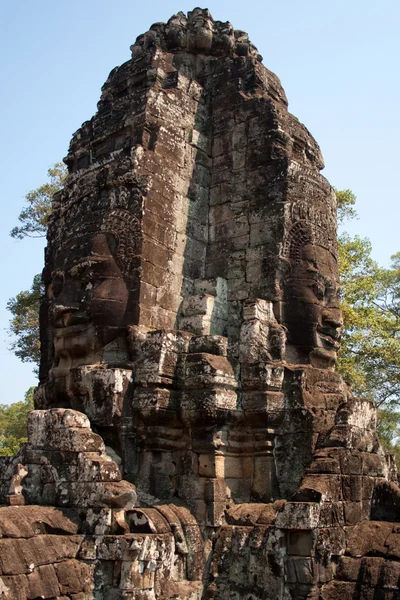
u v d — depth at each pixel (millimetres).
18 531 6273
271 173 9586
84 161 10438
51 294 10078
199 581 7289
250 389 8336
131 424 8117
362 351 18922
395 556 6539
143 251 8773
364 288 18938
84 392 8367
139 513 7070
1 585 5723
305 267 9102
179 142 9906
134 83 10367
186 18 11469
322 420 8180
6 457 7926
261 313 8672
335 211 10180
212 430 7969
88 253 8922
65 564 6414
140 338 8375
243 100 10289
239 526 7477
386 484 7539
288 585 6469
